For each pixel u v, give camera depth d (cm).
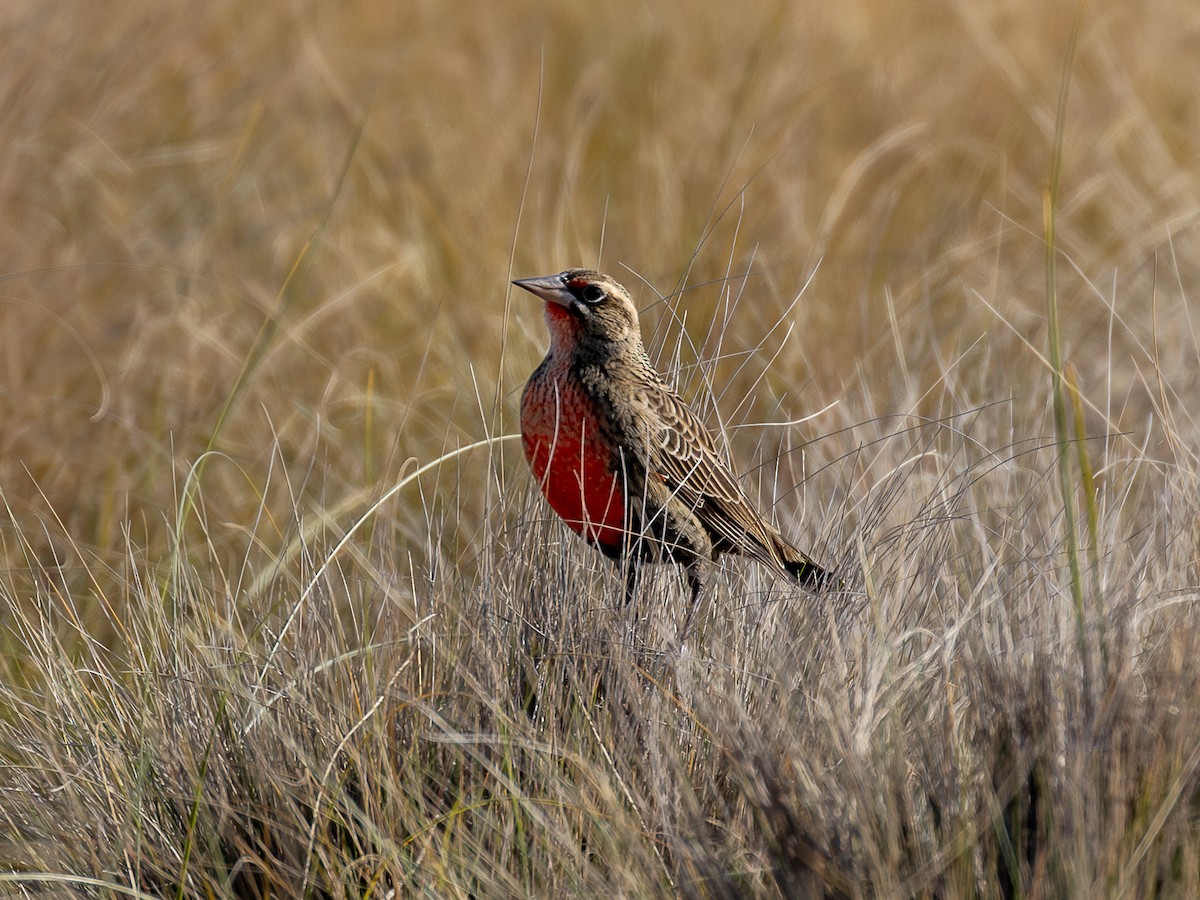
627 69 2955
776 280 2075
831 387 1778
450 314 2084
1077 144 2728
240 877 1057
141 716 1133
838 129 2786
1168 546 1236
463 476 1677
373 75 2952
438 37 3244
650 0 3362
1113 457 1530
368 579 1327
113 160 2344
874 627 1140
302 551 1307
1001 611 1117
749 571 1338
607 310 1280
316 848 1022
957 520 1327
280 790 1052
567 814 1023
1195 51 3206
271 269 2280
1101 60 3055
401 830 1045
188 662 1191
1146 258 2141
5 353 1866
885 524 1319
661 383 1329
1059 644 1065
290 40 3050
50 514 1633
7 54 2175
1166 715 1001
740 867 979
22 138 2119
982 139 2803
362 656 1184
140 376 1931
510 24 3341
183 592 1302
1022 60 3089
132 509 1689
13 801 1148
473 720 1114
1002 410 1667
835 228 2355
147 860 1048
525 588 1238
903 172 2520
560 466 1294
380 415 1852
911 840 956
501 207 2405
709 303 1973
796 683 1088
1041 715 988
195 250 2245
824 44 3188
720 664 1102
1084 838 897
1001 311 2031
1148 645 1100
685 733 1100
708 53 3078
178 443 1792
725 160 2459
